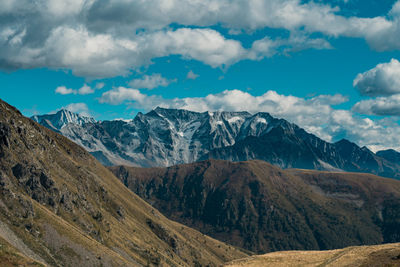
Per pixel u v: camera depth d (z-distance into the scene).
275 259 155.38
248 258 171.12
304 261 141.88
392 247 127.62
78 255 170.75
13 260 96.06
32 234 162.38
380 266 103.75
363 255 123.62
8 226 154.50
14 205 168.88
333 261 125.94
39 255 151.38
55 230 174.75
